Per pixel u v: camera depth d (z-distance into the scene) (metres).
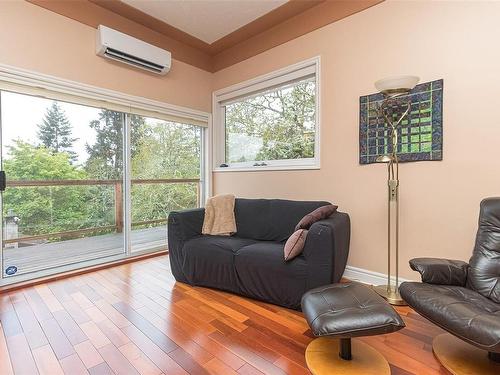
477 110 1.98
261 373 1.37
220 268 2.35
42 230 2.67
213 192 4.05
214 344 1.61
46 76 2.53
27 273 2.53
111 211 3.16
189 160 3.92
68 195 2.83
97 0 2.73
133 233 3.33
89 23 2.79
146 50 3.08
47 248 2.71
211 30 3.29
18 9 2.38
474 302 1.46
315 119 2.89
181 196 3.83
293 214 2.64
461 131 2.04
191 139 3.93
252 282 2.18
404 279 2.33
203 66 3.91
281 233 2.64
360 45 2.54
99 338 1.67
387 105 2.35
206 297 2.26
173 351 1.54
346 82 2.64
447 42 2.09
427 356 1.49
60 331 1.74
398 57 2.32
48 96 2.55
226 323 1.84
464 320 1.21
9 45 2.33
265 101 3.50
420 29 2.21
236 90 3.71
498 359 1.41
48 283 2.52
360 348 1.56
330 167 2.77
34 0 2.45
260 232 2.75
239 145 3.85
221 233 2.80
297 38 3.01
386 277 2.43
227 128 4.02
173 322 1.85
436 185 2.16
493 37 1.91
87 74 2.80
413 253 2.28
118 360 1.47
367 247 2.54
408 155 2.28
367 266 2.54
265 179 3.35
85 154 2.92
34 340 1.64
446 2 2.09
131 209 3.29
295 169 3.05
